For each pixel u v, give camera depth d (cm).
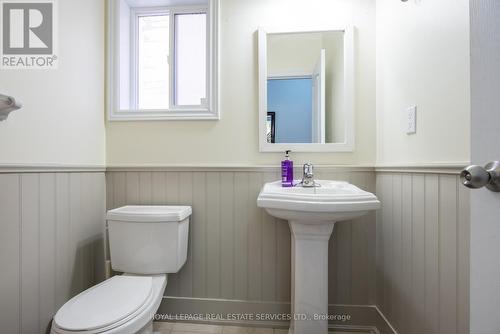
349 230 142
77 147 129
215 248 147
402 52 113
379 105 137
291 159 145
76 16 128
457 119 79
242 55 147
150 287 108
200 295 148
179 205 148
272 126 146
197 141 149
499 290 44
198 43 162
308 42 145
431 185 93
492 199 45
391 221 123
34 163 104
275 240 144
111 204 151
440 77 87
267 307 144
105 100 151
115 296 99
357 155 142
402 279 113
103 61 150
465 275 76
